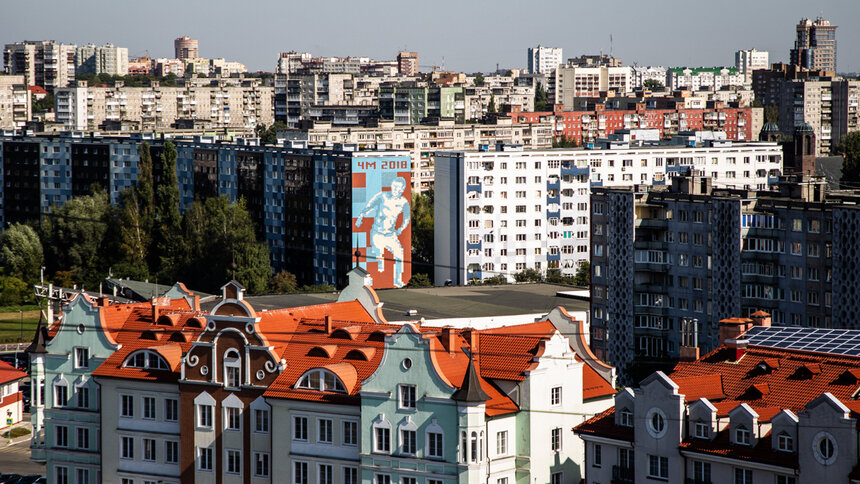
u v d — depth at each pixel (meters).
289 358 138.88
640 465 119.88
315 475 134.00
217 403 140.62
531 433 129.00
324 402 132.88
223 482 140.62
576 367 134.25
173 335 148.62
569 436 133.50
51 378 152.38
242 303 140.75
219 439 140.62
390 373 128.75
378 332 138.38
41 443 154.38
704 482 115.56
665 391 117.75
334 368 133.62
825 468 107.50
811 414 108.25
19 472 193.25
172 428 144.50
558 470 132.00
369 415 129.62
